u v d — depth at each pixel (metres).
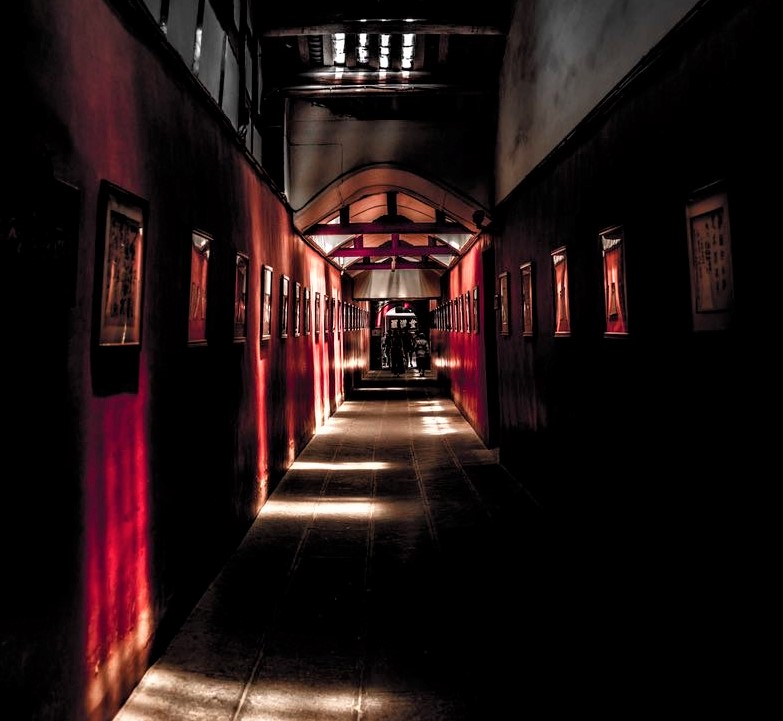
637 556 3.88
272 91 8.20
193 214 4.20
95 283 2.69
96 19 2.70
